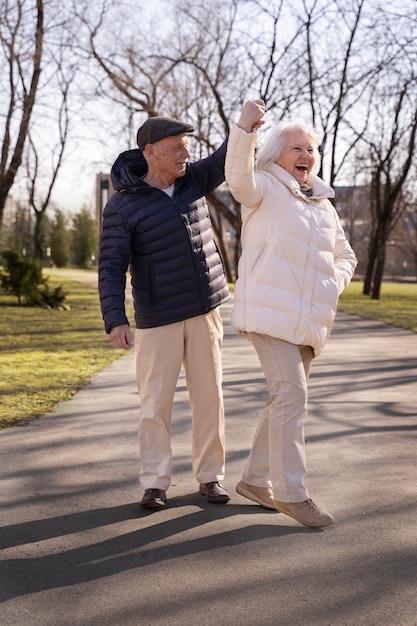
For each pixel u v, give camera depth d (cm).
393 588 308
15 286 2231
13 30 2064
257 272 388
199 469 424
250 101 370
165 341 410
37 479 462
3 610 291
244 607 293
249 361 1005
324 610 290
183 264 408
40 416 645
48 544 358
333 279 396
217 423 419
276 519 392
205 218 423
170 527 380
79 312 2089
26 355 1080
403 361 1018
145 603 297
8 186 2253
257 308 386
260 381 832
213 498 417
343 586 310
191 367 418
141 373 417
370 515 396
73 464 495
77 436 572
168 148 405
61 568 330
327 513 381
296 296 386
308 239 388
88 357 1064
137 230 405
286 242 385
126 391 775
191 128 410
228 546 354
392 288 5216
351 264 412
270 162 400
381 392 765
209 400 418
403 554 343
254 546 354
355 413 659
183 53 2362
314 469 481
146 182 414
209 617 285
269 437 387
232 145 370
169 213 407
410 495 428
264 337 390
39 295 2242
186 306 408
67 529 378
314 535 368
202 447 422
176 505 414
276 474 383
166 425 418
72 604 296
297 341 385
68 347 1195
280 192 389
